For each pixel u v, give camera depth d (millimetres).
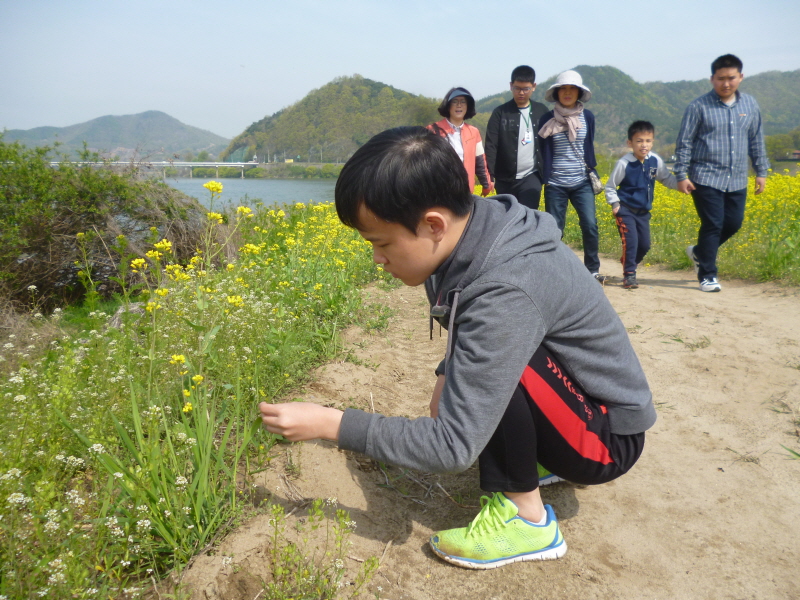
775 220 7668
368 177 1364
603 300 1692
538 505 1809
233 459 2178
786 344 3713
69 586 1424
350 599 1612
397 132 1417
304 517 1945
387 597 1657
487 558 1778
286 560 1607
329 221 6559
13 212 5645
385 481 2281
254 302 3461
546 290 1498
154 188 6492
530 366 1605
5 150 5758
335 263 5160
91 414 2037
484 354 1458
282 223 7219
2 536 1572
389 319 4613
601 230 9375
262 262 4824
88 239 5820
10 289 5598
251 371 2627
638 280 6359
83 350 2691
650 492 2227
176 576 1633
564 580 1754
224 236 6668
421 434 1514
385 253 1503
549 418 1639
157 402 2186
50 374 2426
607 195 5797
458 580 1756
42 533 1496
